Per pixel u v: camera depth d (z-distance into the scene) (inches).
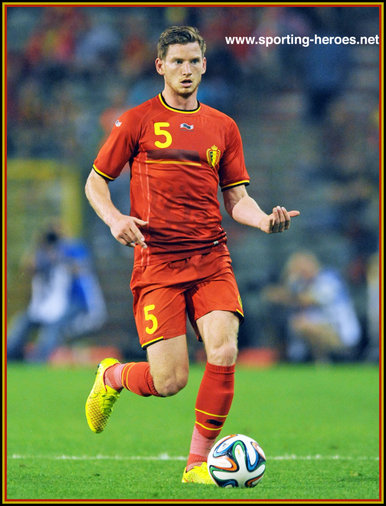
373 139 3184.1
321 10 3321.9
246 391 1844.2
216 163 864.9
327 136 3201.3
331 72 3238.2
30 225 2842.0
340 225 2915.8
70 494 759.1
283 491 772.6
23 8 3415.4
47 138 3107.8
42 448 1112.2
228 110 3174.2
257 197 3034.0
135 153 866.8
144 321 840.9
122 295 2758.4
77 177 2906.0
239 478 788.0
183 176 846.5
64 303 2458.2
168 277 840.3
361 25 3351.4
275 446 1135.0
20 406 1579.7
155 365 828.0
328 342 2470.5
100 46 3312.0
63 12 3380.9
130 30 3356.3
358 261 2760.8
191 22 3351.4
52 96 3228.3
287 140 3174.2
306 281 2482.8
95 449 1107.3
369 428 1321.4
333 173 3117.6
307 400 1692.9
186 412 1560.0
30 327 2519.7
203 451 842.2
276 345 2519.7
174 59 848.3
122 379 887.1
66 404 1611.7
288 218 826.2
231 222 2842.0
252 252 2760.8
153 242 848.3
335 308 2472.9
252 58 3257.9
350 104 3243.1
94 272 2768.2
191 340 2431.1
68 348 2516.0
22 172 2871.6
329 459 1014.4
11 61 3287.4
